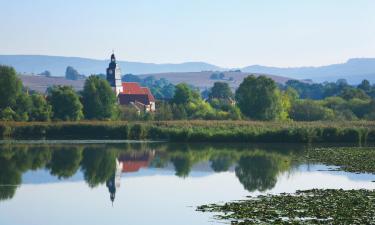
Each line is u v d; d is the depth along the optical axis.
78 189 157.38
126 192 153.00
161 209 130.75
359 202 127.06
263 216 114.50
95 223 119.12
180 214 124.62
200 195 147.38
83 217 124.31
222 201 137.50
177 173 187.25
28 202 139.62
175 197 145.00
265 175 180.88
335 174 180.88
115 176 180.75
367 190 145.12
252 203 128.62
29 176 178.75
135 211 129.38
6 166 199.38
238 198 141.75
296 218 112.31
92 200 142.38
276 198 134.50
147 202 139.12
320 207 121.75
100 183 167.00
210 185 162.88
